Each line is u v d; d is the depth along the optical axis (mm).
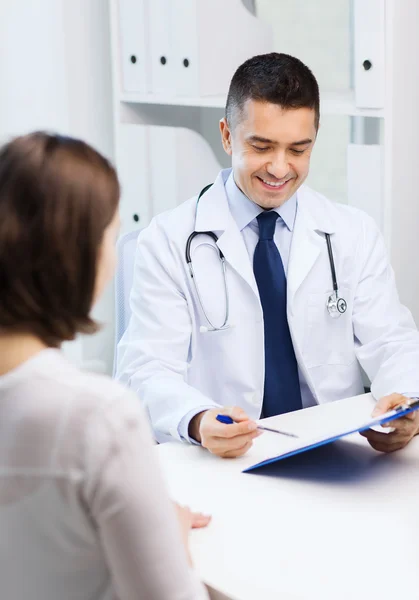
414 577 931
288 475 1230
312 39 2596
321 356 1771
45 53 3029
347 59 2506
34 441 708
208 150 2648
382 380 1585
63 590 739
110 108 3055
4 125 3199
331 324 1774
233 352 1707
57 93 3029
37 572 737
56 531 718
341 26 2498
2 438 722
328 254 1775
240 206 1748
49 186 720
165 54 2549
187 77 2498
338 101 2242
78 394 715
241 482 1208
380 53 2078
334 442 1367
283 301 1731
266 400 1728
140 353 1646
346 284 1792
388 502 1133
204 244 1732
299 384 1757
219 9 2477
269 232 1747
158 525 716
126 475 703
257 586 918
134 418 722
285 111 1582
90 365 3025
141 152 2658
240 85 1628
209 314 1702
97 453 698
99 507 700
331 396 1773
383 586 913
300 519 1083
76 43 2979
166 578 718
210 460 1296
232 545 1016
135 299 1732
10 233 714
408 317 1811
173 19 2494
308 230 1772
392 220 2164
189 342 1714
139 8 2586
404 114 2131
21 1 3053
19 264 717
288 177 1658
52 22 2984
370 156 2154
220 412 1353
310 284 1759
